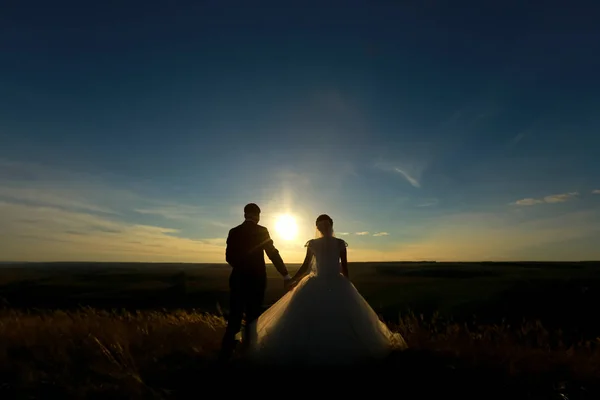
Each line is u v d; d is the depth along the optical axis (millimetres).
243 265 6488
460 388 5121
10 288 34719
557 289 20984
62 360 6133
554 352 6484
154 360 6332
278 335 5883
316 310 5938
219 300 24938
